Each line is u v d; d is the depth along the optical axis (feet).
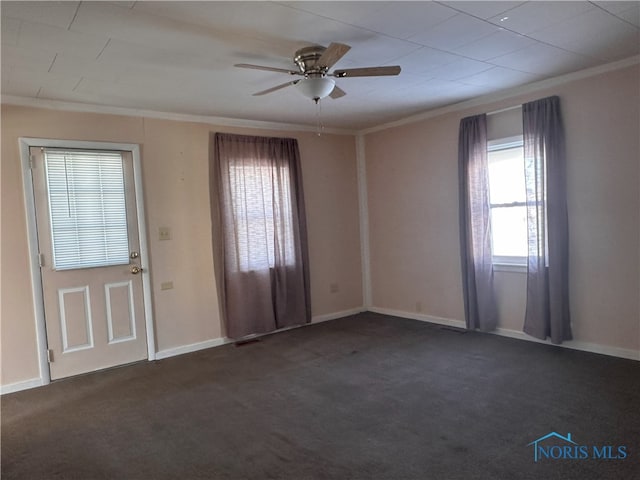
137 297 13.55
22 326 11.76
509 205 14.08
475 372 11.35
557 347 12.86
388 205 17.93
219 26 7.98
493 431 8.34
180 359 13.78
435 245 16.26
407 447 7.96
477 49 9.80
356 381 11.24
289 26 8.13
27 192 11.80
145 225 13.65
